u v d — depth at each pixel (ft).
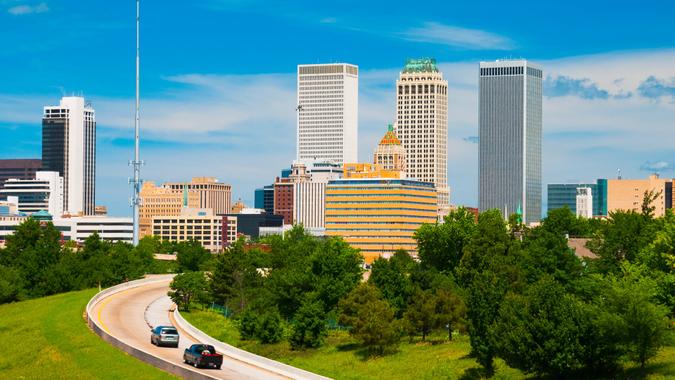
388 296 590.55
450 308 525.34
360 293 563.07
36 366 485.97
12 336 574.97
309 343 538.47
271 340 556.92
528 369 390.63
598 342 374.84
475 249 647.15
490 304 417.28
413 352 495.82
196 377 397.39
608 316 371.56
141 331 555.69
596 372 382.63
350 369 473.67
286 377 416.46
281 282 642.22
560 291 394.32
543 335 383.45
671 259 461.37
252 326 565.53
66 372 457.68
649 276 455.63
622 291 383.04
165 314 642.22
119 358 463.42
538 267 564.71
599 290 494.18
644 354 374.22
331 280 625.82
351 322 552.82
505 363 426.92
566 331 378.73
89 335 532.32
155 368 431.84
